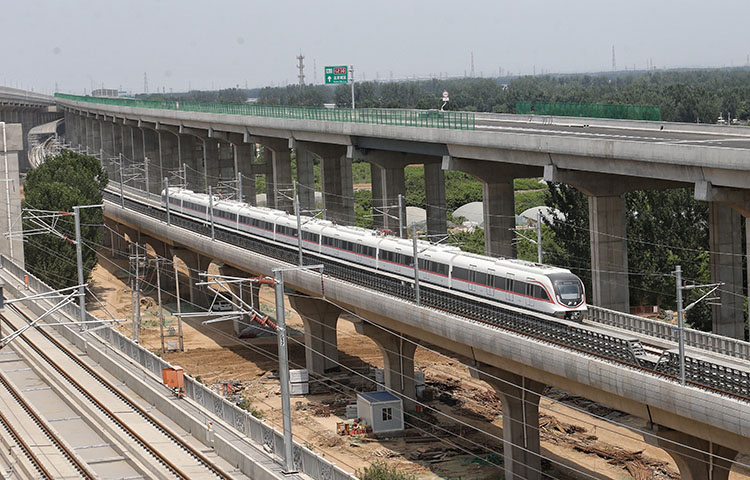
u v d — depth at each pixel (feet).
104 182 503.61
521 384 202.69
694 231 322.75
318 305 290.15
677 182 228.63
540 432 234.17
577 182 226.38
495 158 252.01
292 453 152.97
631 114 297.33
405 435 233.96
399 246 249.96
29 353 266.57
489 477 205.16
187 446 176.45
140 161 609.01
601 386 159.74
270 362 309.63
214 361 312.71
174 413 192.75
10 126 372.58
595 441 226.17
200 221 384.06
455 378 284.20
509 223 273.13
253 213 341.21
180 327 327.88
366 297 235.40
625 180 225.97
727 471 159.43
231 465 164.55
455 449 222.89
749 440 136.77
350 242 272.72
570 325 179.22
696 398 139.74
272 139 405.80
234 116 414.21
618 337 164.76
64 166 475.72
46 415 211.61
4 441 192.44
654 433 157.58
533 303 197.88
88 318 279.08
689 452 157.28
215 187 467.93
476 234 455.63
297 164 409.08
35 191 398.01
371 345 327.88
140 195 522.47
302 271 269.64
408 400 254.68
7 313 319.88
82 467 171.12
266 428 164.35
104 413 204.85
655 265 328.49
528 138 233.14
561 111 332.19
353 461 215.51
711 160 181.06
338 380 286.05
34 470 173.17
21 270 356.79
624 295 228.63
